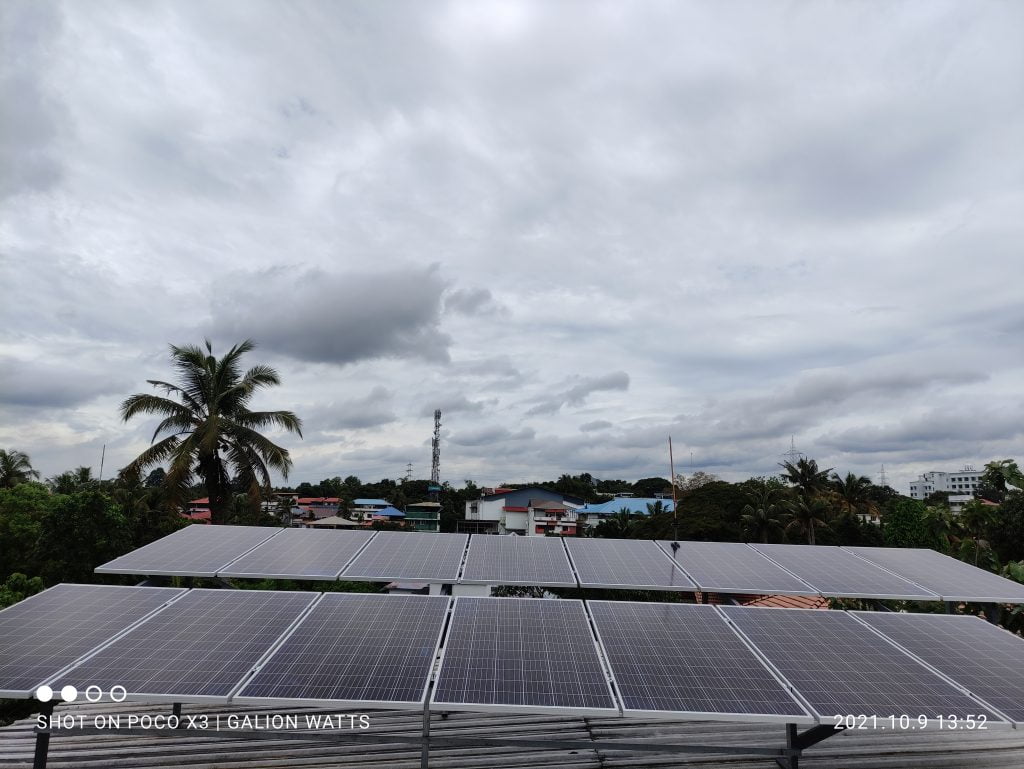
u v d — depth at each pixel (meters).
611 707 6.62
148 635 7.91
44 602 8.83
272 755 8.99
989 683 7.47
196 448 22.59
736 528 53.72
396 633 8.12
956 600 10.73
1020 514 45.66
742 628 8.73
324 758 8.94
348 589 19.81
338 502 120.00
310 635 8.00
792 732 7.30
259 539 13.05
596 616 8.84
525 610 8.88
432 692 6.75
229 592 9.26
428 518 97.56
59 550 19.52
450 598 9.15
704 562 12.45
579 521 96.12
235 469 23.72
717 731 9.95
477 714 10.48
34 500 23.17
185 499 23.38
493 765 8.88
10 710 14.64
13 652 7.40
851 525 54.50
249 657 7.45
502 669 7.28
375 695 6.71
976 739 9.70
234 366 24.50
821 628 8.82
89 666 7.12
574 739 9.63
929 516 49.16
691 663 7.68
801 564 12.48
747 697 6.96
